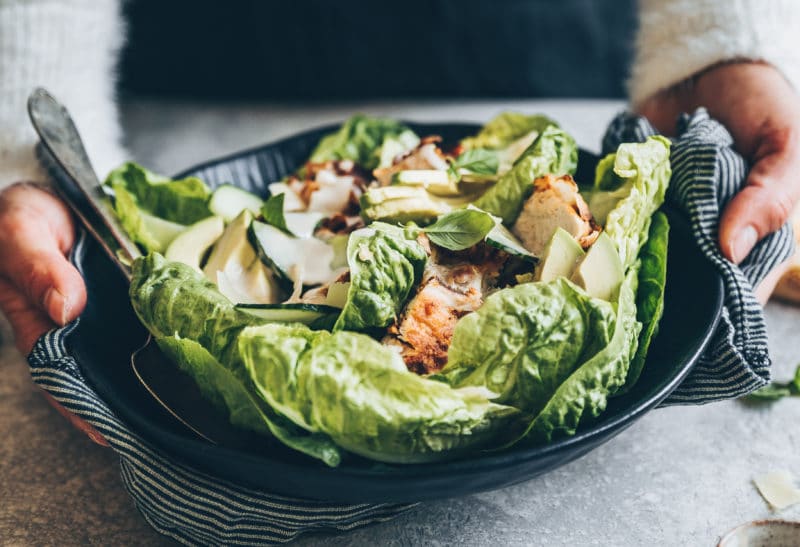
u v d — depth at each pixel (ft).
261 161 2.10
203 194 1.89
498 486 1.36
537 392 1.35
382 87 3.65
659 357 1.52
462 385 1.34
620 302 1.40
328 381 1.28
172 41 3.55
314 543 1.51
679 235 1.70
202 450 1.30
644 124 1.92
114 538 1.54
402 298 1.49
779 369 1.81
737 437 1.66
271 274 1.71
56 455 1.72
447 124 2.17
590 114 3.09
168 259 1.72
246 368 1.35
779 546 1.40
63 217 1.91
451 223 1.53
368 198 1.64
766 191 1.73
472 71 3.61
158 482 1.41
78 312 1.63
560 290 1.38
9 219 1.77
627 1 3.52
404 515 1.55
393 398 1.28
